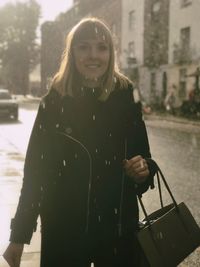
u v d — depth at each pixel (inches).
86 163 86.7
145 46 1485.0
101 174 87.3
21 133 690.2
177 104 1278.3
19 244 87.4
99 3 1930.4
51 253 88.0
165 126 853.2
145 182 88.6
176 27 1299.2
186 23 1246.3
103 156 87.4
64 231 87.2
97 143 87.4
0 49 3031.5
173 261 85.4
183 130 772.6
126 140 88.6
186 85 1254.9
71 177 87.0
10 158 432.8
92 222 87.0
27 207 88.3
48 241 88.2
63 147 87.4
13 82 3102.9
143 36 1491.1
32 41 3046.3
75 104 87.4
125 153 88.2
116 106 88.0
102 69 89.0
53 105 88.0
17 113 970.7
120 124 88.2
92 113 87.4
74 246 87.1
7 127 791.7
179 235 87.5
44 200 88.8
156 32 1413.6
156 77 1429.6
